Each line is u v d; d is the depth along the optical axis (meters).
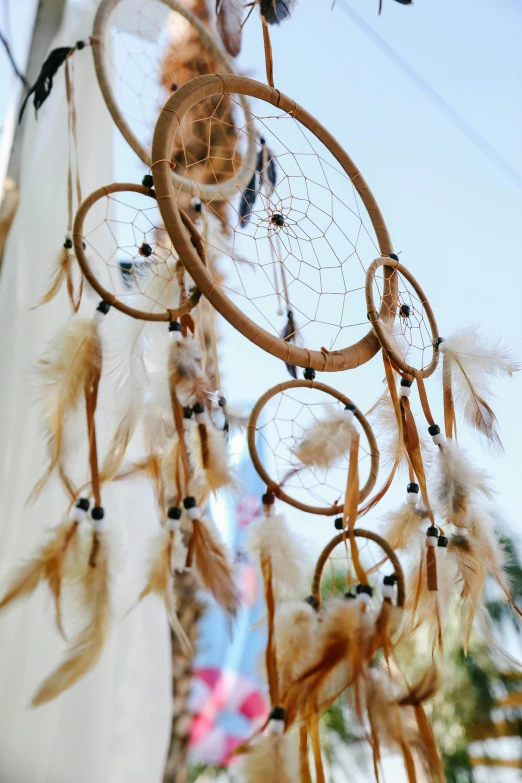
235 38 1.00
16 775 0.69
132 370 0.73
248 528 0.71
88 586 0.63
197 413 0.70
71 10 1.08
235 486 0.71
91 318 0.70
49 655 0.74
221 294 0.68
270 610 0.66
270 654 0.65
